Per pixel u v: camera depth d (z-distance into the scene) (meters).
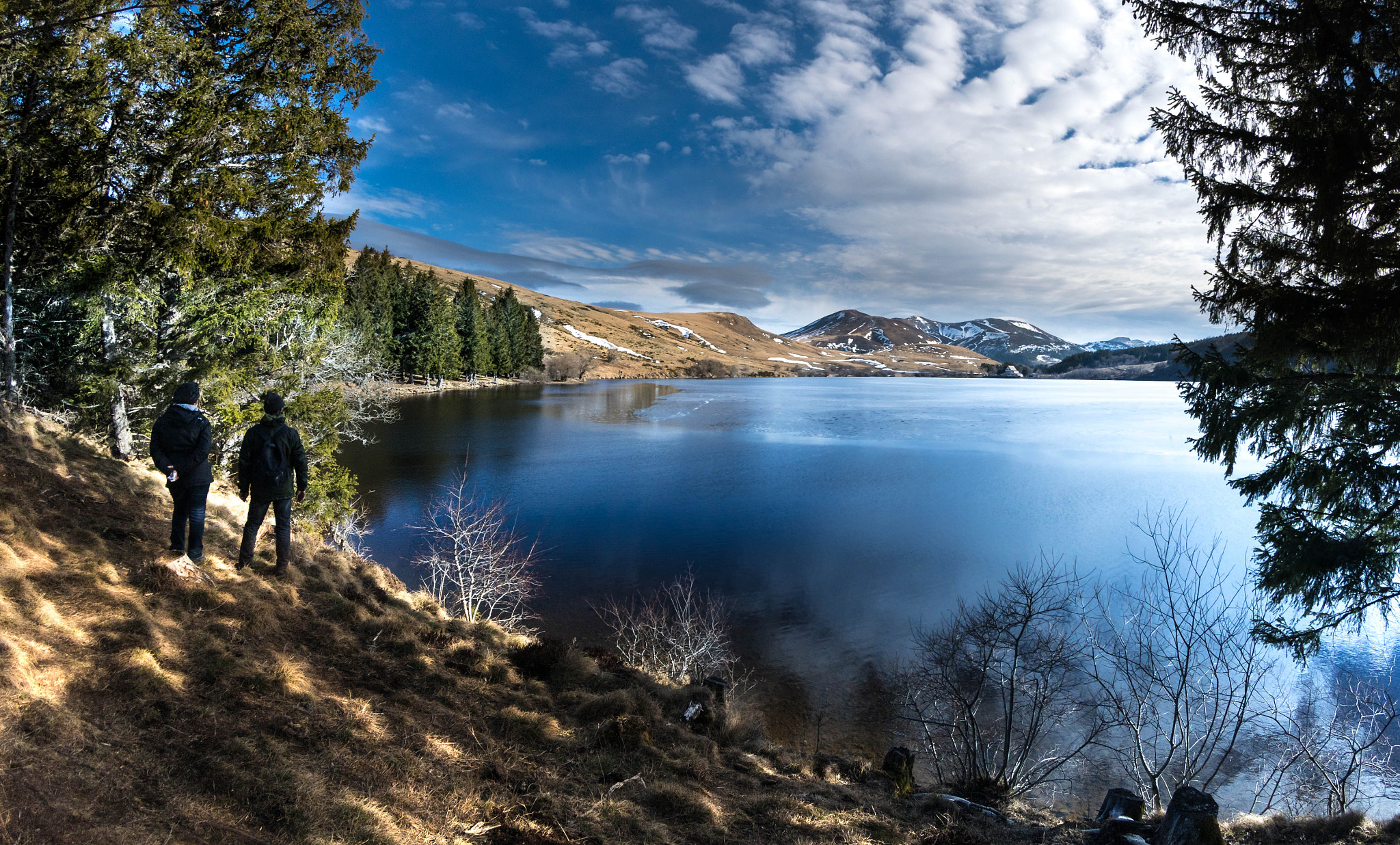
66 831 3.03
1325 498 6.53
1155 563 20.61
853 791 7.11
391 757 4.93
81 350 12.11
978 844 5.77
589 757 6.07
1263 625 7.49
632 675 8.99
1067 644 13.13
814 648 14.30
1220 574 19.56
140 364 11.87
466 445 43.50
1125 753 10.75
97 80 10.12
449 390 88.81
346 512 15.41
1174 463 39.38
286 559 7.69
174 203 11.58
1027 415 72.38
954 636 10.74
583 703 7.22
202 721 4.45
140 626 5.21
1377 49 5.97
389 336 79.25
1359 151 5.86
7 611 4.60
